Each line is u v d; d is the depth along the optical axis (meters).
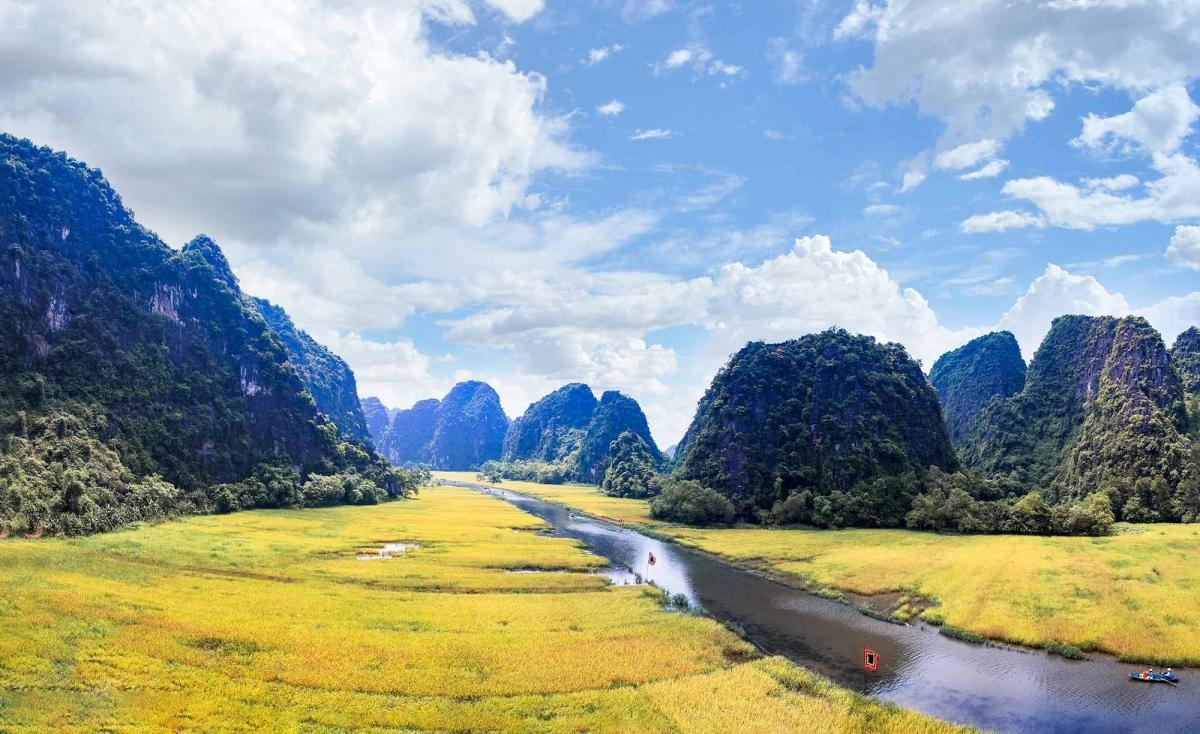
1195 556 83.06
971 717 44.25
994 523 120.81
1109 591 68.81
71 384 118.56
